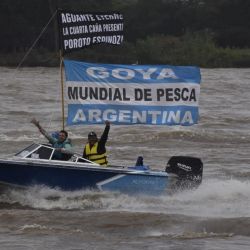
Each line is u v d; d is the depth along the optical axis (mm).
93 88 46500
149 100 46375
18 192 46500
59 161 46375
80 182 46375
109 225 41062
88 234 39344
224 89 156500
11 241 37719
